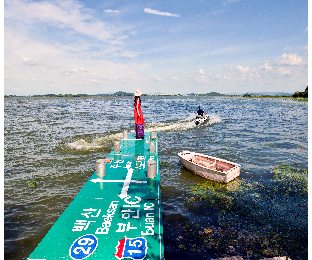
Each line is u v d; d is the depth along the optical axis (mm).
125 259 4391
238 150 15680
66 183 9805
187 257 5176
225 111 52344
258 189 9164
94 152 14742
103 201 6750
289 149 16047
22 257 5266
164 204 7848
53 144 16875
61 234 5137
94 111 52375
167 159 13453
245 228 6418
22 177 10445
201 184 9664
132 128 24938
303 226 6523
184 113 46688
